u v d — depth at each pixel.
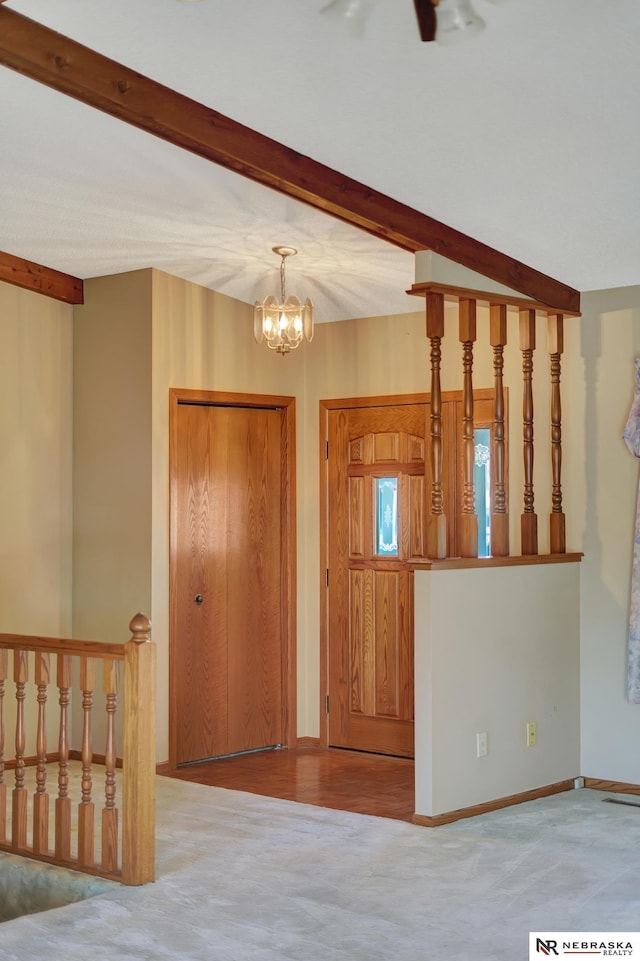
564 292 5.82
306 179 4.61
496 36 3.62
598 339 5.87
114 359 6.39
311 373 6.92
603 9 3.43
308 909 3.84
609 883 4.11
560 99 4.02
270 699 6.85
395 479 6.60
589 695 5.87
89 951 3.47
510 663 5.44
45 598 6.42
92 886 4.20
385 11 3.49
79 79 3.88
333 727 6.82
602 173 4.60
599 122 4.18
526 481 5.77
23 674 4.59
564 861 4.39
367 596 6.70
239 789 5.74
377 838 4.73
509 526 6.09
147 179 4.95
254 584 6.77
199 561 6.48
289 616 6.88
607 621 5.82
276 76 3.98
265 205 5.14
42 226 5.63
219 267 6.15
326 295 6.46
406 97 4.07
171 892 4.03
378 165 4.65
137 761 4.12
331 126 4.35
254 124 4.38
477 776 5.22
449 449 6.34
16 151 4.72
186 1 3.38
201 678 6.46
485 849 4.56
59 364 6.54
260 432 6.82
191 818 5.07
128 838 4.12
